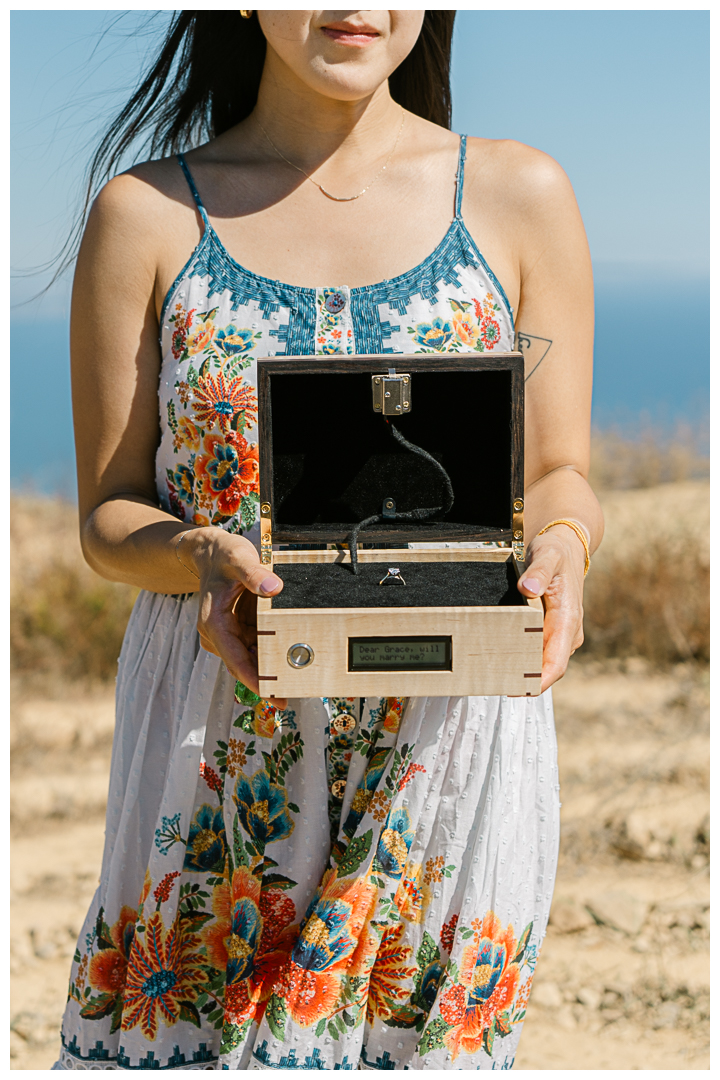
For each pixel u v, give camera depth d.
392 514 1.87
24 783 5.01
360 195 1.82
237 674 1.61
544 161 1.88
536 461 1.96
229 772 1.79
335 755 1.79
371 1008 1.80
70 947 3.68
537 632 1.58
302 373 1.68
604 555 7.25
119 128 2.23
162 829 1.78
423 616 1.58
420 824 1.74
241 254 1.80
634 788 4.58
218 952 1.83
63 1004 3.37
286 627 1.57
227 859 1.82
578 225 1.89
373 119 1.83
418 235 1.81
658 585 6.69
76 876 4.15
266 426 1.70
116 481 1.89
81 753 5.38
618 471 10.68
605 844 4.14
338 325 1.78
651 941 3.59
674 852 4.08
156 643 1.86
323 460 1.86
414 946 1.77
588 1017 3.24
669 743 5.09
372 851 1.72
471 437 1.84
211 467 1.81
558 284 1.88
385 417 1.83
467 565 1.83
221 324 1.78
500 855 1.77
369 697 1.63
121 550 1.78
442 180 1.85
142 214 1.81
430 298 1.79
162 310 1.82
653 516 8.32
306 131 1.82
